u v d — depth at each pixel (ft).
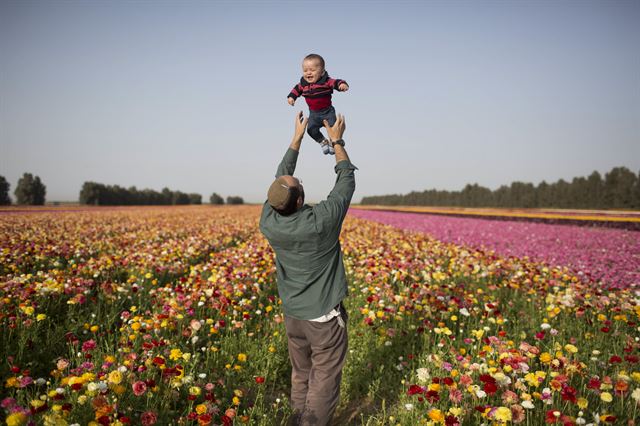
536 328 14.75
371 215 118.52
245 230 54.19
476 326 14.66
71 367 11.13
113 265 22.21
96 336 13.70
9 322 12.61
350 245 32.60
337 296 8.40
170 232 47.50
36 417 7.45
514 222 77.20
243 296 18.17
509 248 38.45
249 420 8.84
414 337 14.05
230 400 10.23
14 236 34.37
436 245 34.58
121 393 8.20
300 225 8.00
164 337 12.75
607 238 46.52
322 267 8.35
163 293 17.11
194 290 16.29
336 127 9.11
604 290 20.92
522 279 21.63
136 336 11.74
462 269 24.23
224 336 14.28
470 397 9.37
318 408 8.40
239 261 23.44
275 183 8.18
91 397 8.22
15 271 20.65
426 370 9.50
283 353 13.23
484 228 61.77
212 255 26.81
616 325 14.28
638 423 8.51
